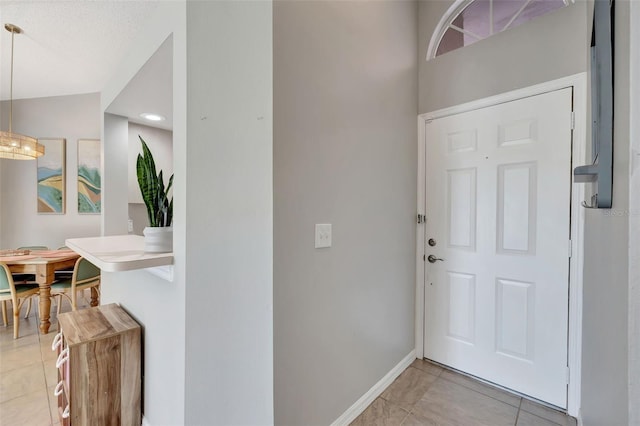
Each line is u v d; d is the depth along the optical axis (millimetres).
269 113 1146
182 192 1195
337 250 1471
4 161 3631
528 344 1762
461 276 2018
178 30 1244
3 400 1789
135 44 1737
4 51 2465
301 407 1287
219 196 1180
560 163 1648
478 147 1937
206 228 1180
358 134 1602
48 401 1783
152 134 2795
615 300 669
